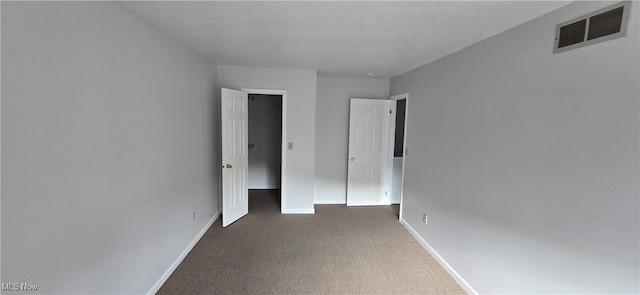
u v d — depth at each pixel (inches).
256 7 68.3
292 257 113.4
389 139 185.3
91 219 58.6
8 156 41.6
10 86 41.5
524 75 71.4
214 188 148.5
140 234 77.3
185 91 106.0
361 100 179.5
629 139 49.0
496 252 81.0
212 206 146.1
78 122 54.2
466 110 96.5
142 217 78.0
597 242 54.6
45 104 47.2
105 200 62.7
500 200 79.5
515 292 74.1
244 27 83.4
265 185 228.2
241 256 112.8
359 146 183.5
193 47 108.0
